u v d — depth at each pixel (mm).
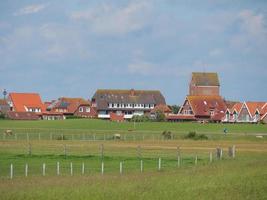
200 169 123125
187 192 89938
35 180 105562
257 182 99062
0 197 84750
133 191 90562
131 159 158125
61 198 84438
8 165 139375
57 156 163250
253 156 168625
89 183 99438
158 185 96938
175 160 156000
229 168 121875
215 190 91438
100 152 178250
